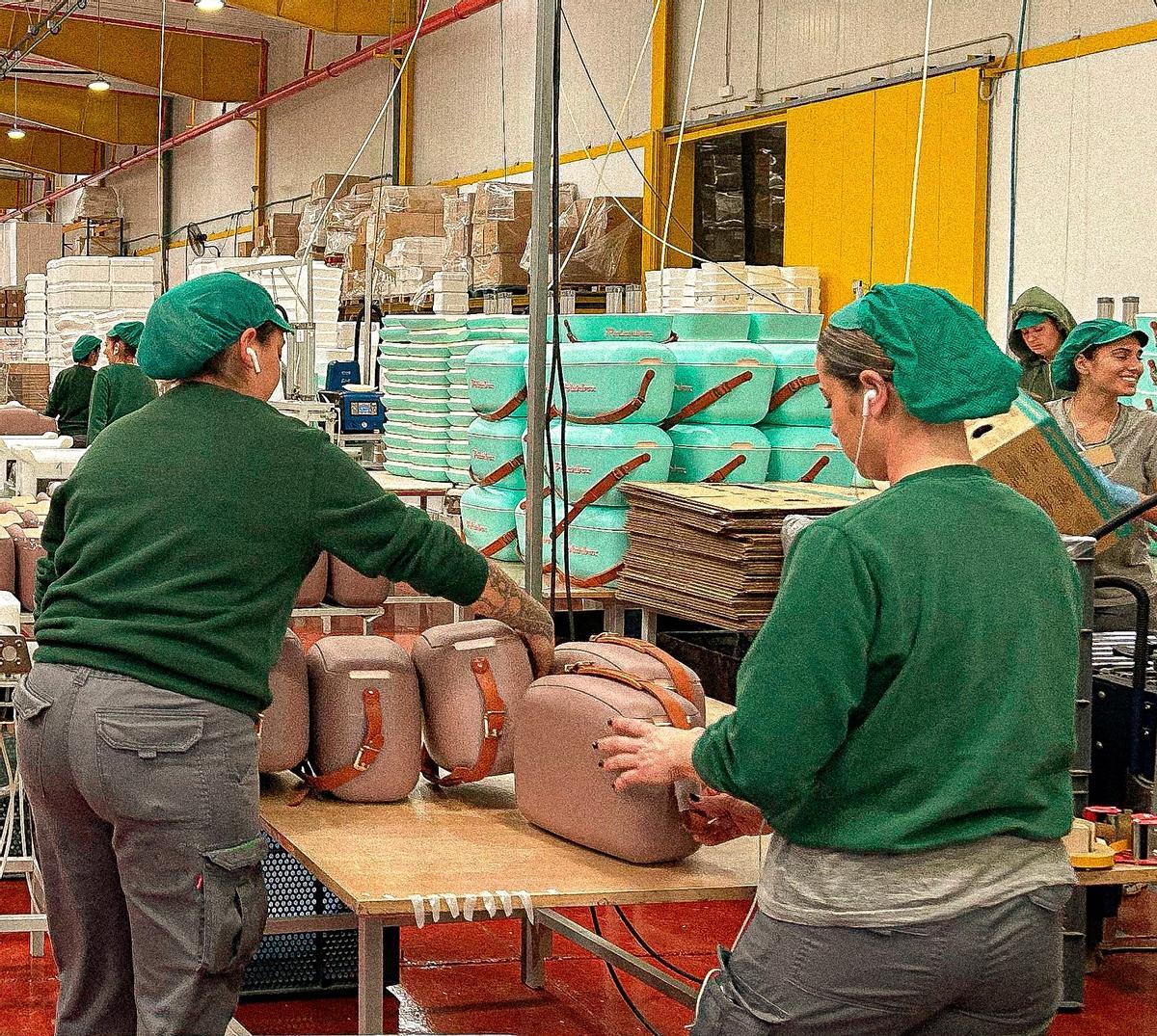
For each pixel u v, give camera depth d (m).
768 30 10.74
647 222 11.50
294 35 18.09
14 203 30.67
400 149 15.73
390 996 3.86
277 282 10.80
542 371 3.51
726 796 2.52
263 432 2.42
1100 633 4.43
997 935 1.86
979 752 1.86
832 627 1.83
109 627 2.31
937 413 1.92
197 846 2.31
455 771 3.05
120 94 21.17
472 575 2.60
